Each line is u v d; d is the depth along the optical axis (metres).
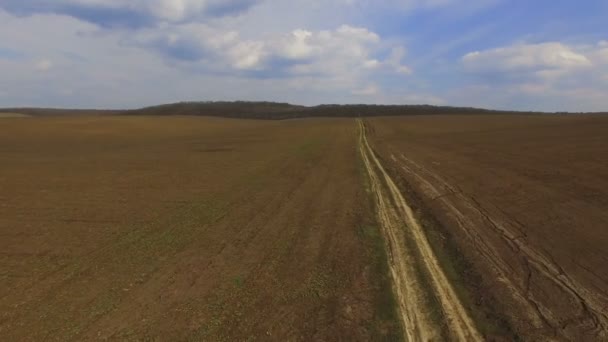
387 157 23.58
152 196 13.64
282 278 6.68
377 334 5.04
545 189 12.28
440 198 12.31
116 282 6.61
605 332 5.03
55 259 7.76
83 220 10.66
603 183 12.43
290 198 12.96
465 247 8.02
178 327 5.18
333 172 18.33
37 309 5.73
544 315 5.45
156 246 8.42
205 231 9.44
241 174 18.25
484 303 5.80
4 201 13.10
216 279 6.67
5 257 7.91
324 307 5.69
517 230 8.88
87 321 5.36
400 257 7.59
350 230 9.35
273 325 5.21
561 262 7.09
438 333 5.10
